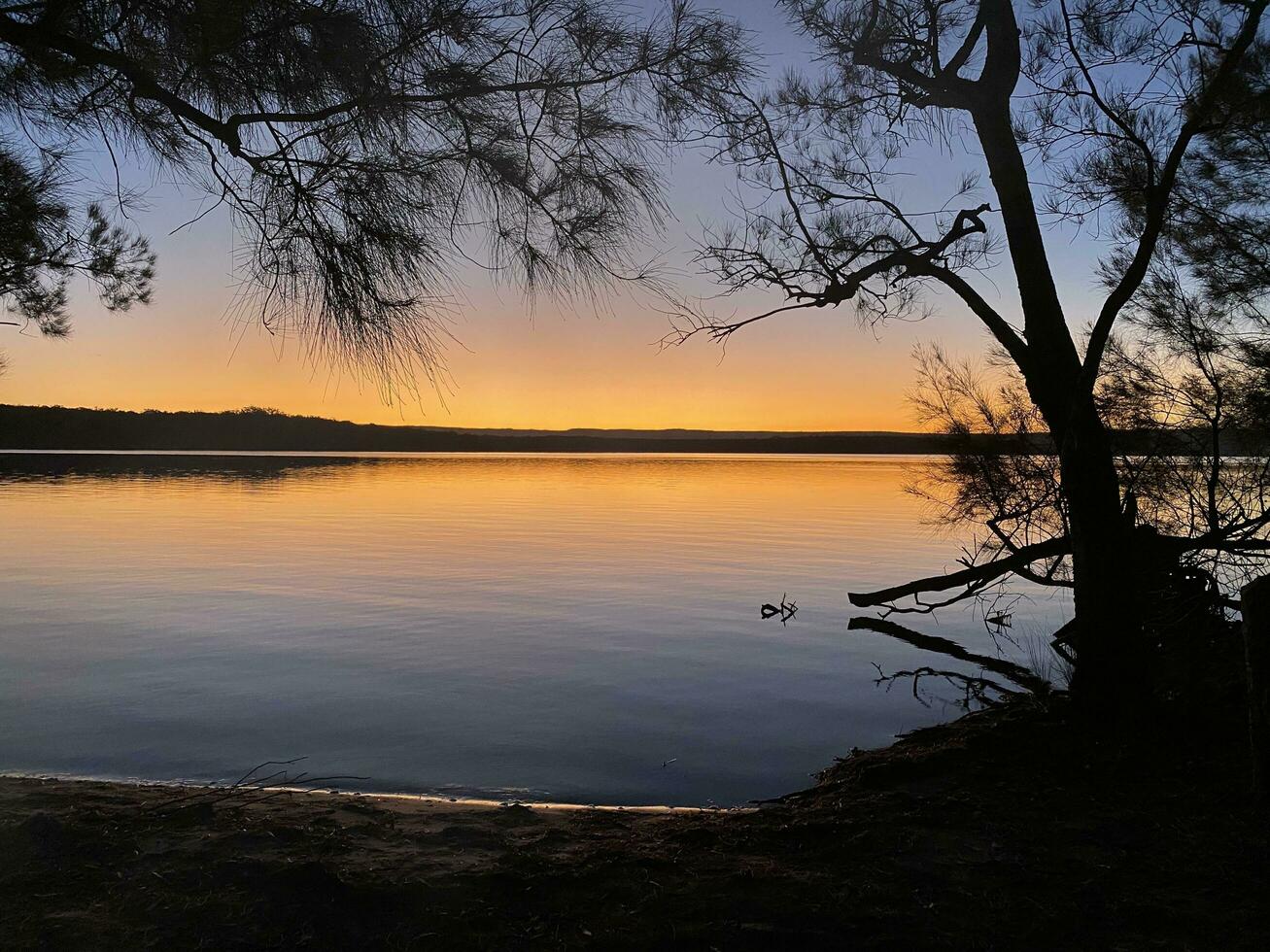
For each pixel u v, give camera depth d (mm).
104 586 20000
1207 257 7066
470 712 9633
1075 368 7039
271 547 28625
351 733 8688
